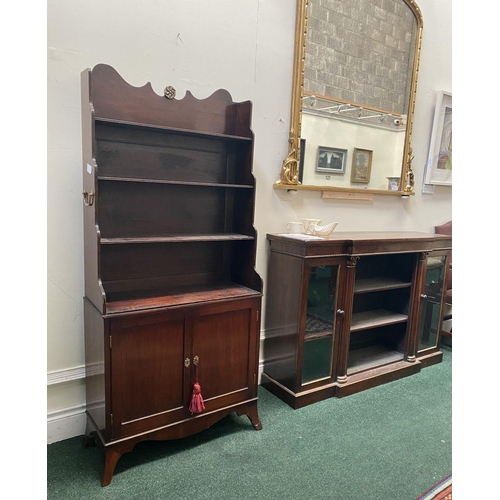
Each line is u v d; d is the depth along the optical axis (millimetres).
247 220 2072
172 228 2029
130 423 1662
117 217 1868
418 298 2754
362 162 2812
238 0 2148
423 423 2111
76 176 1785
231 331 1912
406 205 3213
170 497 1538
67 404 1882
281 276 2352
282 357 2355
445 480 1677
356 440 1945
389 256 2938
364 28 2648
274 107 2383
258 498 1548
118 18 1806
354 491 1602
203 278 2166
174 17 1955
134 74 1879
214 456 1794
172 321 1724
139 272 1973
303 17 2361
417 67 2961
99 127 1754
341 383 2400
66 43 1695
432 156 3268
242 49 2203
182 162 2014
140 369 1664
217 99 2051
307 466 1741
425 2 2971
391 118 2908
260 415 2164
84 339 1870
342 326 2363
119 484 1601
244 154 2070
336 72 2570
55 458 1746
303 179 2547
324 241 2191
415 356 2830
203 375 1848
